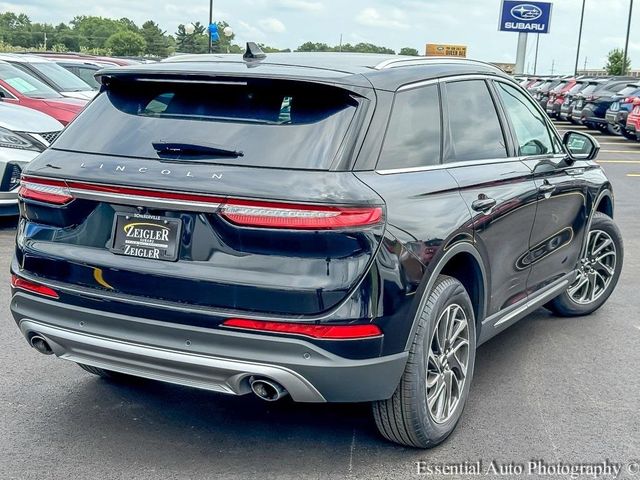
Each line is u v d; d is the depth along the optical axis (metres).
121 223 3.43
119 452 3.75
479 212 3.95
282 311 3.16
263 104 3.47
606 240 6.04
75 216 3.54
